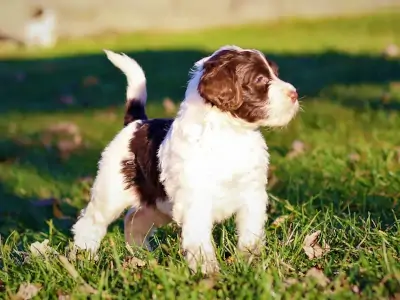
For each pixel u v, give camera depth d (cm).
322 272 492
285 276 490
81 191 964
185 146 545
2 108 1761
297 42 2558
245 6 3506
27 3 3136
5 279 539
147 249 579
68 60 2462
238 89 543
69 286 508
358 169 901
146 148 605
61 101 1802
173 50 2486
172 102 1595
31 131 1476
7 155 1283
